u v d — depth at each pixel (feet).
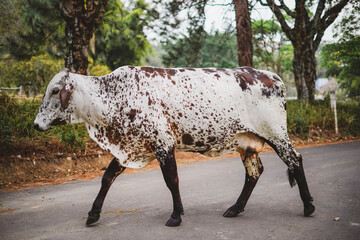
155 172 23.34
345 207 13.60
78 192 18.01
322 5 55.11
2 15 38.78
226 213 13.03
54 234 11.57
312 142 39.09
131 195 17.03
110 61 102.78
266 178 19.81
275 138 13.16
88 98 12.55
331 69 120.88
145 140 12.28
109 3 53.31
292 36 55.52
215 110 12.57
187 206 14.70
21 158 22.80
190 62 47.16
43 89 38.65
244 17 35.42
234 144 13.38
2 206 15.39
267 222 12.19
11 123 25.44
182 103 12.37
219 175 21.45
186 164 26.35
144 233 11.42
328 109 47.47
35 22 40.47
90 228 12.13
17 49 42.09
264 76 13.51
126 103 12.28
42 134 25.80
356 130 45.52
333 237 10.53
